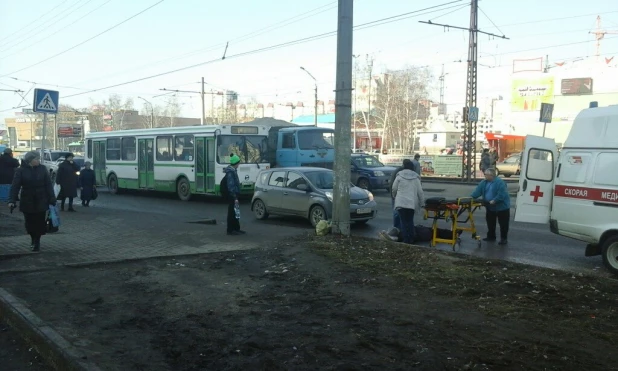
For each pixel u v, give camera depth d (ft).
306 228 45.37
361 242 32.42
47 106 44.21
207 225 43.01
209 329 17.93
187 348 16.24
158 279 25.13
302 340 16.55
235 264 28.22
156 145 75.20
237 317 19.16
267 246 32.91
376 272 25.31
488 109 315.37
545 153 34.40
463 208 37.52
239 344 16.38
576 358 14.85
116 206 65.82
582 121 31.37
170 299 21.76
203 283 24.34
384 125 229.45
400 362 14.60
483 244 38.42
